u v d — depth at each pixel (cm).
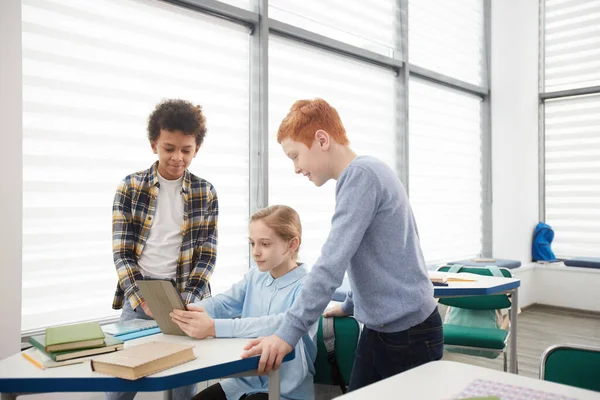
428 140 454
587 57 534
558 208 555
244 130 302
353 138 376
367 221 127
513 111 514
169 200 198
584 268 502
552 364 141
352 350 165
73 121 233
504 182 515
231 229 296
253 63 303
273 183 319
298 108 142
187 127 191
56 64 227
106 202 244
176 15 269
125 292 184
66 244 231
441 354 134
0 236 187
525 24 532
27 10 218
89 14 237
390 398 94
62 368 121
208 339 147
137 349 125
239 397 167
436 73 445
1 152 187
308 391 160
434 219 461
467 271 291
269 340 129
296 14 331
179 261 197
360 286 133
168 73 267
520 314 493
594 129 532
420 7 441
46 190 224
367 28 383
